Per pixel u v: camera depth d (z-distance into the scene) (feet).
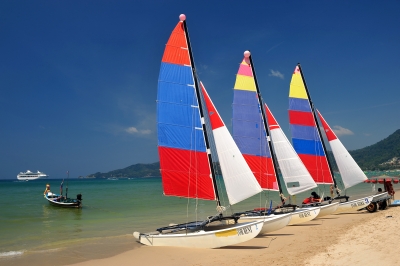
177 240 54.60
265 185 73.10
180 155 56.49
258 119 74.69
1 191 230.89
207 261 45.19
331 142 87.56
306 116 88.79
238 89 74.79
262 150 73.82
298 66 90.63
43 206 124.88
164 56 57.31
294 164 76.74
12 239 66.13
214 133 56.80
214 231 52.01
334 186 86.84
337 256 42.55
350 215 81.82
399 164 597.52
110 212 108.37
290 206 71.87
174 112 56.85
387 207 89.35
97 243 61.21
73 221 89.25
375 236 51.26
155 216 97.76
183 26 58.65
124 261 47.75
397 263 36.60
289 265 40.75
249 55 76.13
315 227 68.03
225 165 56.29
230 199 55.72
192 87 57.57
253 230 50.16
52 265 46.78
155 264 45.42
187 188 56.18
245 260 44.60
